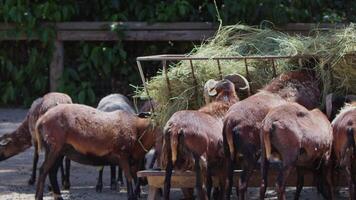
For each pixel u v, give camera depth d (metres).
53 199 13.52
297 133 11.41
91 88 22.78
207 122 11.98
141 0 22.98
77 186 14.83
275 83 13.08
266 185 11.63
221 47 14.14
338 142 11.79
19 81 23.06
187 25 22.38
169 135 11.80
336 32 13.84
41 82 22.92
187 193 13.06
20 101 23.56
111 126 13.14
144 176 12.52
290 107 11.68
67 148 12.95
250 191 14.10
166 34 22.41
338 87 13.27
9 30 22.45
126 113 13.45
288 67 13.52
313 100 13.04
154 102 13.52
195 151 11.73
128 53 23.19
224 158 12.10
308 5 23.20
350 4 24.34
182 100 13.34
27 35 22.42
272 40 14.02
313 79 13.27
